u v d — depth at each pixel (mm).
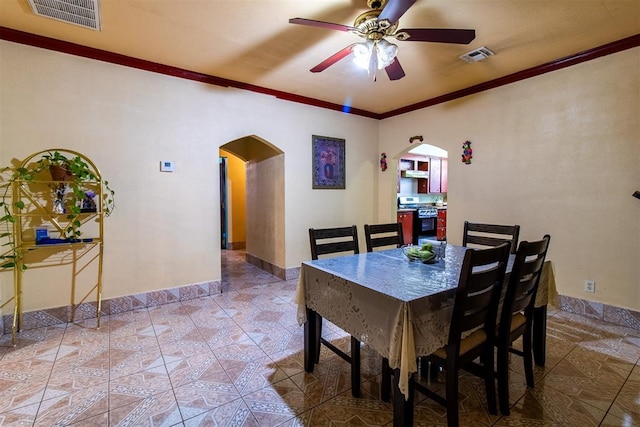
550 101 3156
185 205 3455
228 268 4996
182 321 2924
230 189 6719
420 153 7320
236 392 1896
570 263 3080
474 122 3814
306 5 2193
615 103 2762
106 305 3051
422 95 4121
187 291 3504
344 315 1775
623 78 2713
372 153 5066
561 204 3121
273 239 4555
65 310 2867
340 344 2545
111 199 3037
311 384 1980
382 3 2037
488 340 1683
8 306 2641
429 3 2145
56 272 2828
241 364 2205
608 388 1921
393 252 2523
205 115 3531
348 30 2008
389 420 1669
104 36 2650
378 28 1966
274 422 1650
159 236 3318
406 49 2828
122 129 3074
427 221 7289
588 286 2977
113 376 2043
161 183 3305
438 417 1698
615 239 2807
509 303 1680
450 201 4102
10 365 2162
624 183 2742
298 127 4250
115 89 3025
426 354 1472
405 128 4691
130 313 3105
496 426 1619
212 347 2439
